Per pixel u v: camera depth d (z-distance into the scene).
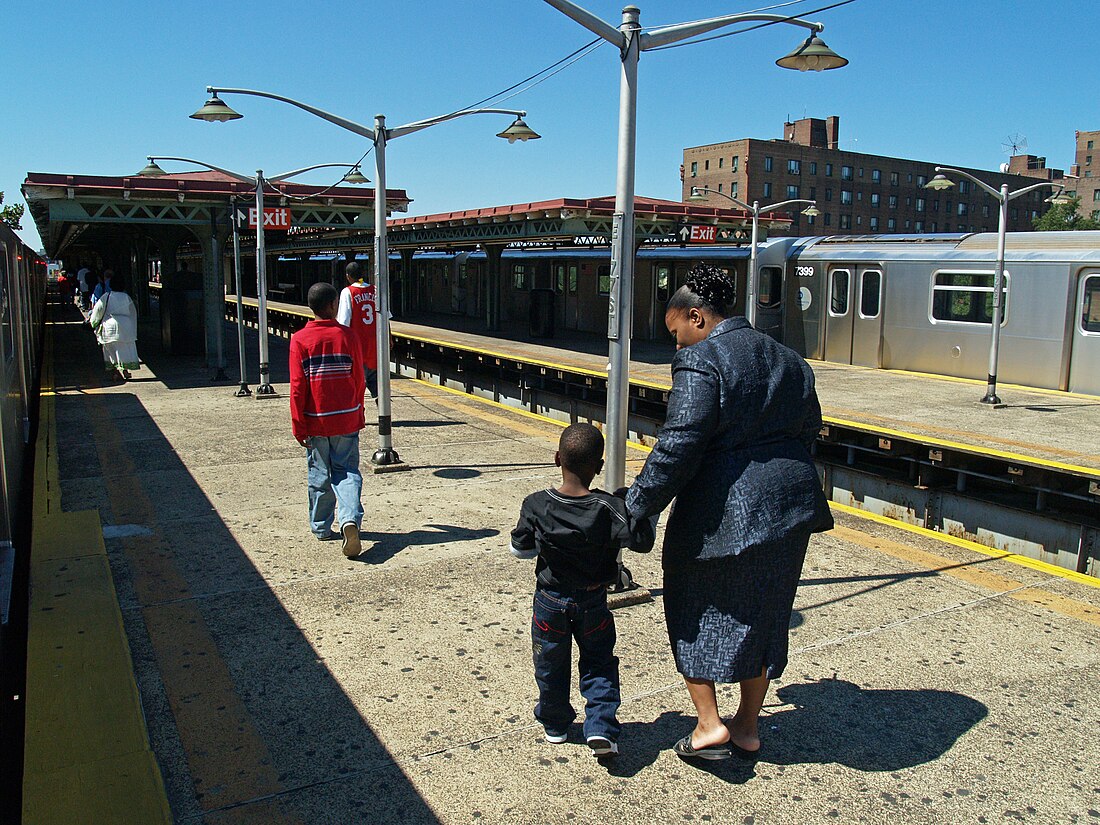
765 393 2.99
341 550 5.89
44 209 17.78
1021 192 11.32
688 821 3.02
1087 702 3.92
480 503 7.17
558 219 18.36
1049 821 3.04
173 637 4.48
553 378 15.88
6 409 6.20
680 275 19.75
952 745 3.53
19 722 4.11
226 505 7.00
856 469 10.15
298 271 41.12
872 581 5.57
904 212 86.81
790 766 3.37
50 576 5.09
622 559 5.85
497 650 4.37
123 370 14.85
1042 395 12.42
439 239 23.78
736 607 3.02
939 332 14.48
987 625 4.84
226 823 2.97
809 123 80.06
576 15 4.62
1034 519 8.30
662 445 2.96
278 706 3.78
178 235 20.03
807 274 16.95
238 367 17.05
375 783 3.22
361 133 8.16
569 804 3.11
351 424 5.82
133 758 3.24
